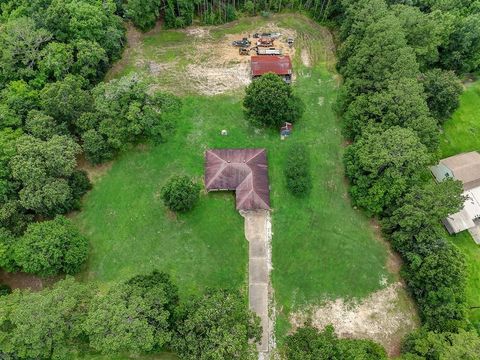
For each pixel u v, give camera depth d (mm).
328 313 49375
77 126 57062
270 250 52906
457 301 47000
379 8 65938
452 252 48500
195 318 40781
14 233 49125
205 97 65688
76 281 50188
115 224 54281
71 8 60688
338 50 70062
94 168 58594
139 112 56469
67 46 60500
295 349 42188
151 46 71938
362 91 60969
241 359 39375
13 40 57781
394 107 55188
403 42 60469
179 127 62344
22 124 55969
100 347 39281
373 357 42000
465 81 74250
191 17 73875
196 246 52906
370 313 49594
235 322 40875
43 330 39531
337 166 60062
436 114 63875
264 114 60875
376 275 51969
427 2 73375
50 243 46656
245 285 50562
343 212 56219
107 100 56344
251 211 55250
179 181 52406
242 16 76375
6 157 50094
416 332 45656
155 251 52500
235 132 62344
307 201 56719
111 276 50781
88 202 55781
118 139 55969
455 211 49469
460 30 68750
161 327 41781
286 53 72000
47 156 50625
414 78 58094
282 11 76750
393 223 51562
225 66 69562
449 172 59812
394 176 51062
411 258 49094
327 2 74688
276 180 58219
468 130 68188
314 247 53438
